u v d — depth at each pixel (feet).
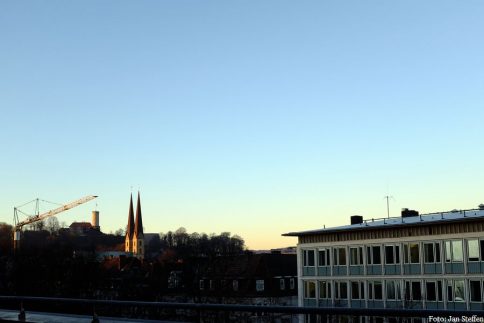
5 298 41.68
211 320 38.58
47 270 283.59
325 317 30.96
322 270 190.80
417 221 170.40
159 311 39.04
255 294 248.52
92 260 319.27
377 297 172.86
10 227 537.24
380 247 173.78
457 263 153.58
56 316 40.63
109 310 50.80
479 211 174.70
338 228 190.08
